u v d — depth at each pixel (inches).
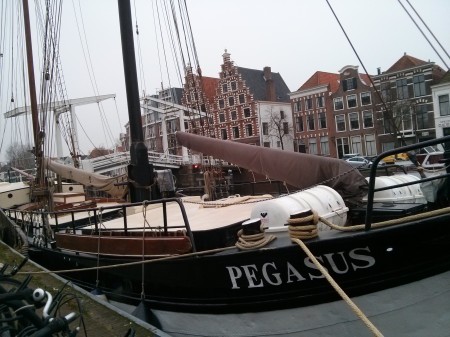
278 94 1791.3
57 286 174.6
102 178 315.0
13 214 378.9
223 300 130.2
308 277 116.6
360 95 1294.3
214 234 146.5
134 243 152.4
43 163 325.7
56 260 218.4
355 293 115.0
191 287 136.9
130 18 221.9
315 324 119.9
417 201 154.9
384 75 1210.6
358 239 110.4
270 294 121.6
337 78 1496.1
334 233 116.2
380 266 112.7
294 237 116.3
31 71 424.5
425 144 105.5
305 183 151.3
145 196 221.8
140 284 157.5
